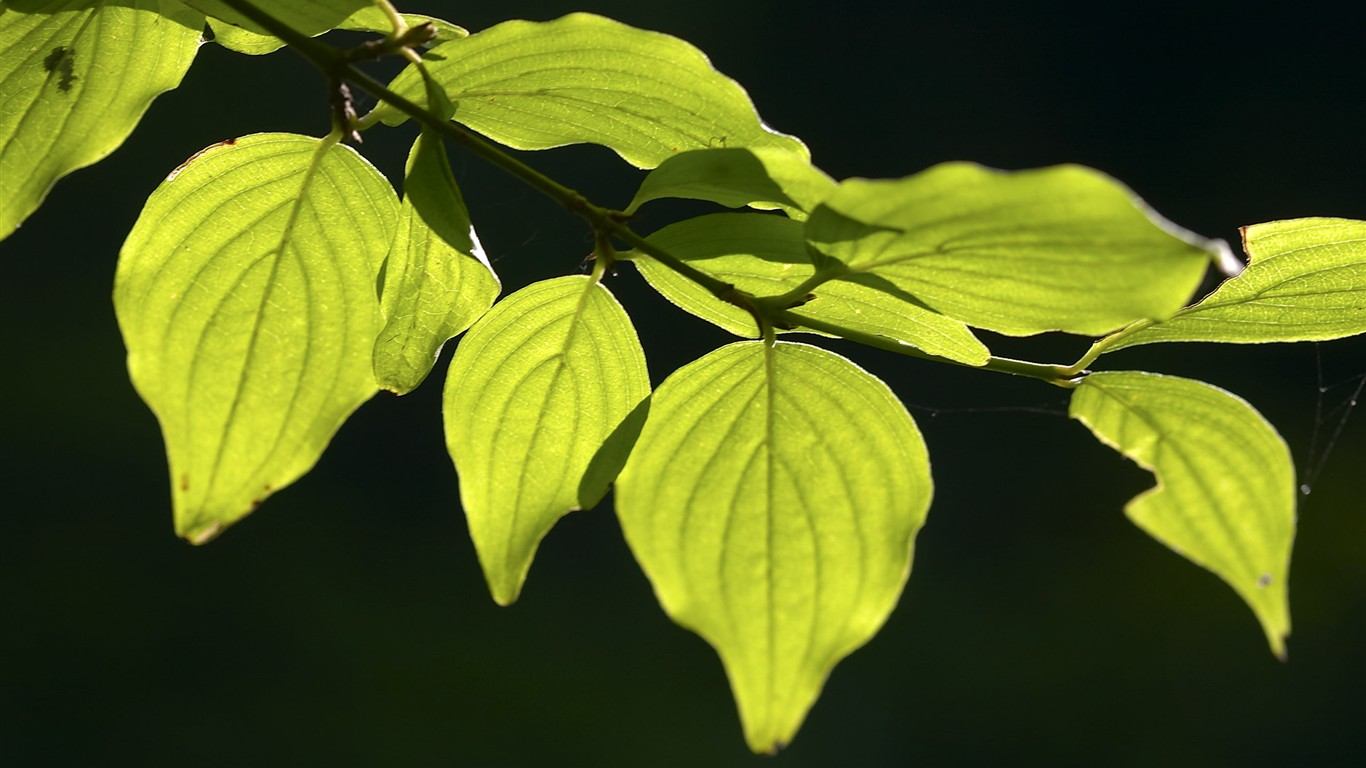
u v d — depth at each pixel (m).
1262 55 4.80
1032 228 1.02
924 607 4.16
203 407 1.07
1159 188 4.75
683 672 4.15
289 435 1.08
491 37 1.07
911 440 1.07
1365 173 4.66
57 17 1.09
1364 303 1.08
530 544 1.08
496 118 1.08
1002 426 4.38
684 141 1.08
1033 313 1.04
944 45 4.79
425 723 4.04
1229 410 1.07
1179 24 4.84
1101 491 4.33
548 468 1.09
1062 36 4.84
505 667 4.13
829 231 1.03
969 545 4.26
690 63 1.07
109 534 4.18
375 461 4.48
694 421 1.08
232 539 4.24
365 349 1.08
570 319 1.09
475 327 1.09
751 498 1.07
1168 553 4.20
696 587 1.07
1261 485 1.06
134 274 1.08
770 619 1.06
